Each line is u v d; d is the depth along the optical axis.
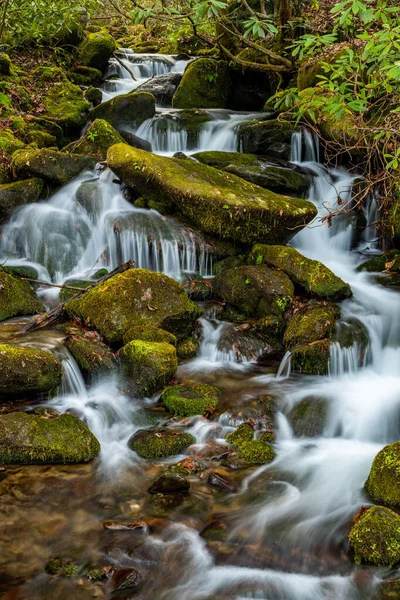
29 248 8.18
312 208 8.35
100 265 8.06
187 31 15.30
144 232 7.94
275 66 11.90
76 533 4.01
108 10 21.58
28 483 4.51
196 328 7.04
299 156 10.55
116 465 4.84
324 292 7.12
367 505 4.41
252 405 5.71
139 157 8.23
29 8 11.25
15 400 5.42
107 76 15.55
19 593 3.48
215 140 11.45
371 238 9.30
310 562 3.85
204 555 3.88
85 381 5.94
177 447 5.07
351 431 5.48
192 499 4.45
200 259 8.08
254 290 7.26
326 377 6.37
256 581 3.68
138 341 6.01
